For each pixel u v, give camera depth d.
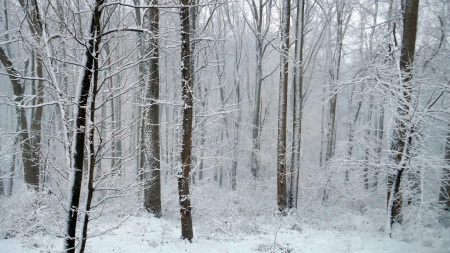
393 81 9.38
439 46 13.21
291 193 13.08
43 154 4.24
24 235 7.86
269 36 21.80
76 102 3.97
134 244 7.92
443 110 8.63
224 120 22.73
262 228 10.70
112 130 4.32
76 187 4.04
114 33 4.13
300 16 13.51
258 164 22.19
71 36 3.95
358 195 12.40
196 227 10.17
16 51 12.82
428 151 9.01
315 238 9.35
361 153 11.02
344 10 18.92
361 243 8.38
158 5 3.92
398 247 7.95
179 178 8.66
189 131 8.68
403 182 9.70
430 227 10.36
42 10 4.24
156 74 10.59
